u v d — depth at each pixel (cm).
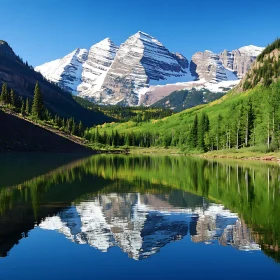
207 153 12938
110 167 6688
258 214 2442
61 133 16662
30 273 1445
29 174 5072
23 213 2434
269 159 8675
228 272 1456
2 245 1775
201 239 1878
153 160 9519
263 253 1664
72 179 4522
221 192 3459
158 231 2030
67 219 2273
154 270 1478
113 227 2105
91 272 1459
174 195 3284
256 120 11769
